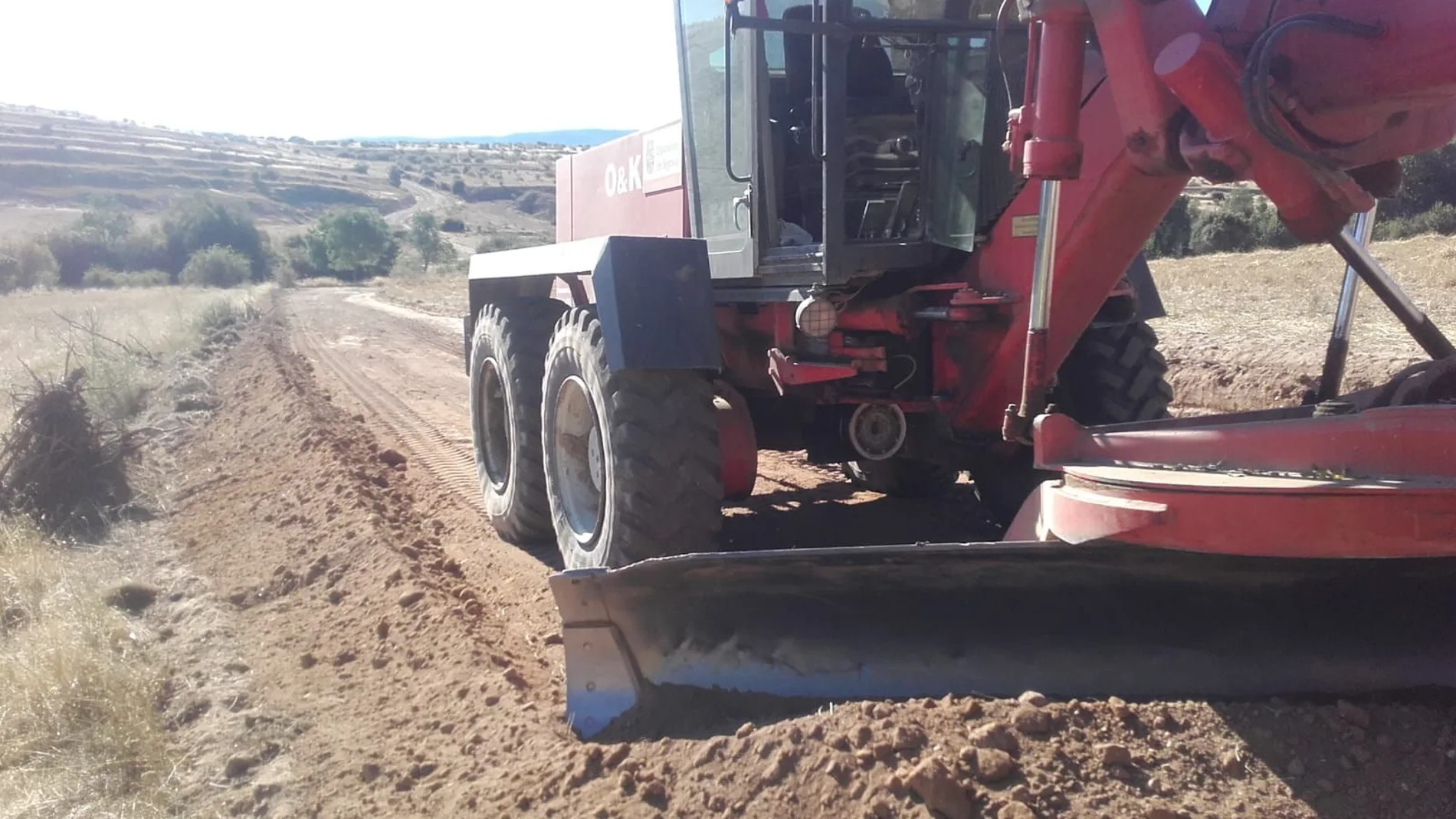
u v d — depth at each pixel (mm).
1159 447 3393
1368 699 3275
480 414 7500
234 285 52594
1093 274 4242
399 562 6113
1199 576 3369
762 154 5043
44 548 7008
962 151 4641
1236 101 3078
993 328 4645
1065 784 3012
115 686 4871
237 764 4305
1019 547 3381
